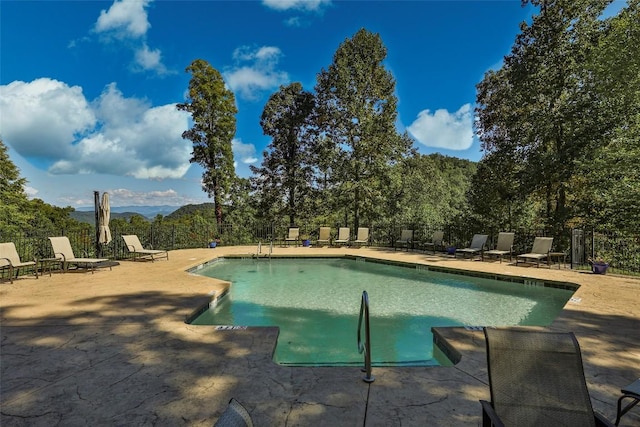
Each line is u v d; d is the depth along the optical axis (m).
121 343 3.92
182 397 2.75
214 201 21.52
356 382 3.01
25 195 22.36
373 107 20.27
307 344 4.88
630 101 11.31
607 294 6.20
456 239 14.75
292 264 12.61
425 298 7.54
